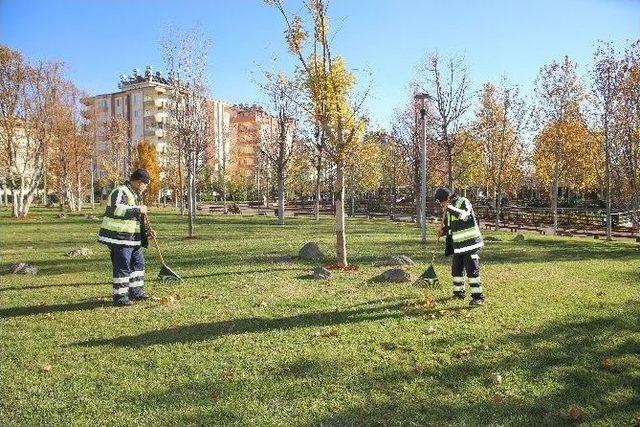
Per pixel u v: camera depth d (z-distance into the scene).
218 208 51.91
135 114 86.88
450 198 8.51
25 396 4.90
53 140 43.88
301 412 4.46
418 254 14.54
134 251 8.78
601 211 36.31
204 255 14.64
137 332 6.81
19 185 42.66
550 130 31.84
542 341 6.15
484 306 7.87
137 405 4.66
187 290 9.47
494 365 5.43
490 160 37.56
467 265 8.08
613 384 4.97
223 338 6.45
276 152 37.34
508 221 34.38
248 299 8.60
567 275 10.84
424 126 18.02
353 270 11.48
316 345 6.12
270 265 12.37
